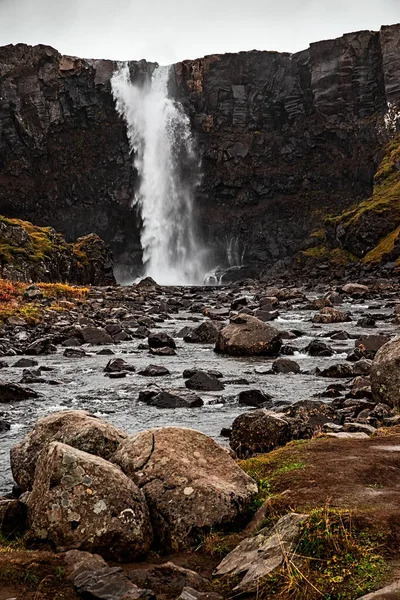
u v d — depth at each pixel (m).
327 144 128.62
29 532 5.93
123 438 7.84
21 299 39.91
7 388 16.47
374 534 5.28
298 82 130.50
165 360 23.64
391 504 6.04
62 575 5.20
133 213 125.25
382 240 90.12
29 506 6.28
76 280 70.50
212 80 131.88
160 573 5.32
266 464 7.91
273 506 6.29
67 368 21.75
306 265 97.75
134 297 53.56
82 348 27.00
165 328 34.38
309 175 128.75
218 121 131.50
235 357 24.39
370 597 4.27
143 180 125.12
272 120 132.50
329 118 127.00
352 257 92.69
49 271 60.84
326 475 7.12
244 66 132.62
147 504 6.29
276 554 5.16
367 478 7.04
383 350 13.64
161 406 15.74
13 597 4.86
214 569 5.51
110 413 15.08
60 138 127.31
